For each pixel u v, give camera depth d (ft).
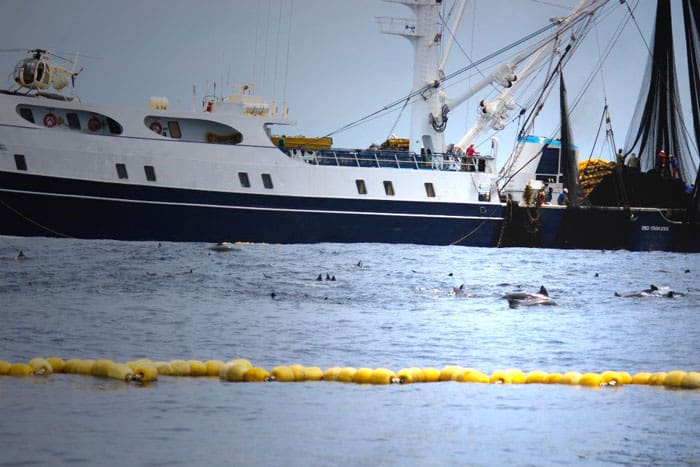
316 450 214.07
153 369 281.54
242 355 326.24
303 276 556.92
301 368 290.76
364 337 364.58
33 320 379.14
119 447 211.20
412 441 222.89
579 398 269.64
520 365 320.29
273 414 243.81
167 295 466.29
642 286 564.30
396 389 277.85
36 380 274.57
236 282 521.65
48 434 219.00
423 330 383.65
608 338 372.17
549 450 218.79
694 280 609.01
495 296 496.23
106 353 322.14
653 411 255.09
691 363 326.24
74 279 507.71
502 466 207.10
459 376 292.40
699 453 218.59
